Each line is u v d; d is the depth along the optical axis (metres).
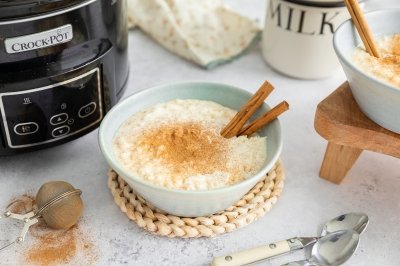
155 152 0.60
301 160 0.69
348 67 0.58
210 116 0.65
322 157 0.69
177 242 0.59
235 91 0.66
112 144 0.61
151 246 0.58
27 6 0.54
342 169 0.64
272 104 0.76
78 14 0.58
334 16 0.74
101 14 0.61
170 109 0.65
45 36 0.57
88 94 0.63
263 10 0.96
